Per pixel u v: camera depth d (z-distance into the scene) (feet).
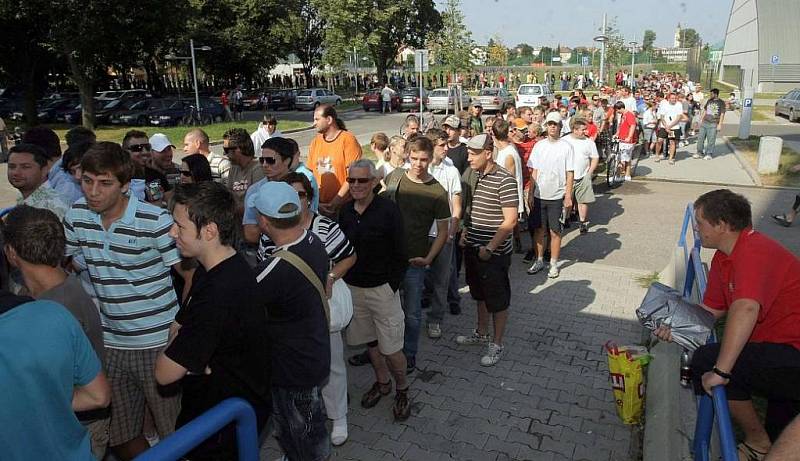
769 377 8.95
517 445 12.28
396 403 13.28
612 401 13.89
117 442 10.53
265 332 8.26
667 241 27.63
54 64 99.30
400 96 120.47
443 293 17.07
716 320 10.46
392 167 19.11
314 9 164.35
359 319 12.95
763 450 9.67
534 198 22.22
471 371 15.43
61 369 6.15
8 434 5.79
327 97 128.16
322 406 9.98
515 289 21.33
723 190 9.37
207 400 8.03
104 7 78.02
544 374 15.19
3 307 6.25
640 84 136.36
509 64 250.78
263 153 13.56
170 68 158.10
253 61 137.90
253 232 14.01
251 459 7.06
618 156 41.70
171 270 11.22
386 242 12.37
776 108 96.17
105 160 9.43
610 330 17.71
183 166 15.66
